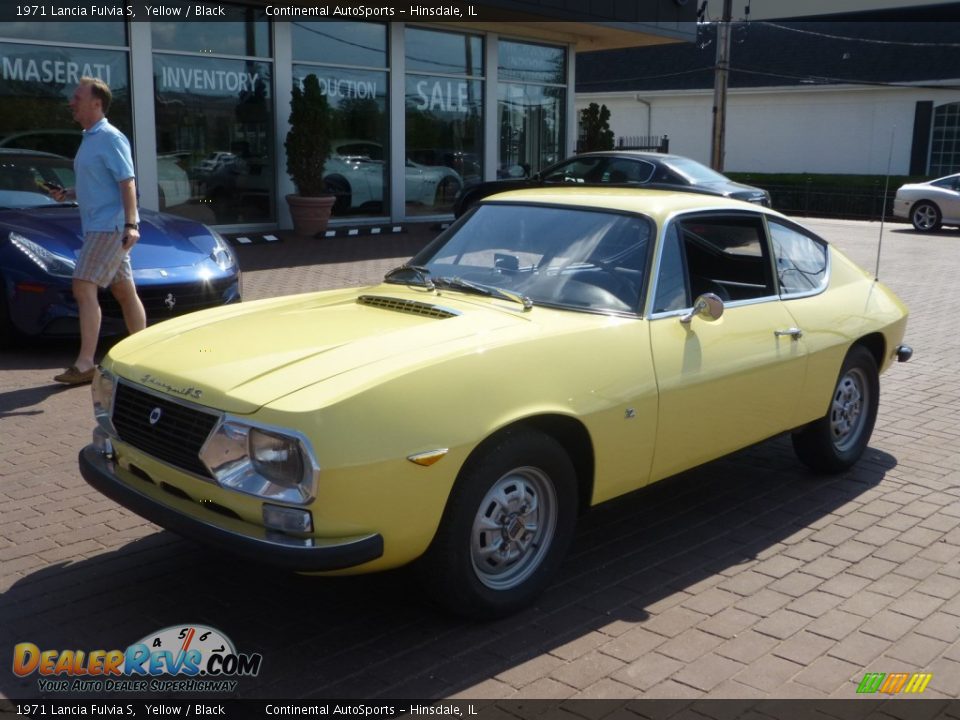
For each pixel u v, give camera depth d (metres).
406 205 17.77
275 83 15.28
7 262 7.47
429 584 3.54
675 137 38.28
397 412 3.29
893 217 27.91
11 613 3.73
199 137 14.49
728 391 4.47
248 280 11.24
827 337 5.11
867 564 4.38
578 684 3.32
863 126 34.25
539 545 3.85
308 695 3.23
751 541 4.62
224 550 3.27
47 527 4.54
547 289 4.30
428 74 17.73
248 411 3.25
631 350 4.05
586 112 20.91
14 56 12.38
